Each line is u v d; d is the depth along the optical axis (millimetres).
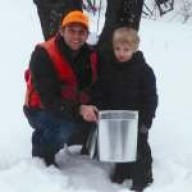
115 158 3850
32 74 4043
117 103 4074
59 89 4121
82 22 3961
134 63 4055
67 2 4715
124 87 4059
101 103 4117
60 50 4055
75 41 4000
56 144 4250
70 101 3986
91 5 11000
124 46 3957
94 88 4145
